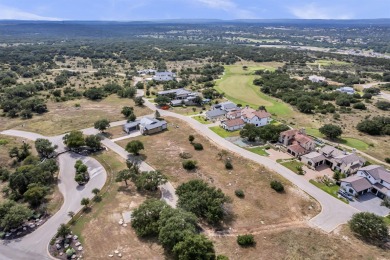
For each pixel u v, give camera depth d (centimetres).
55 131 9831
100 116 11325
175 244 4491
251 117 10388
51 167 6931
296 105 13250
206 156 8138
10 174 6981
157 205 5303
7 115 11294
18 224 5244
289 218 5700
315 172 7438
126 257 4638
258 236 5162
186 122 10781
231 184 6812
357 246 4953
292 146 8350
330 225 5509
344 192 6481
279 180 7012
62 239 5000
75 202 6094
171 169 7419
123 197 6216
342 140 9588
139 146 8031
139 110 12225
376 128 10119
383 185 6538
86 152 8319
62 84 16425
